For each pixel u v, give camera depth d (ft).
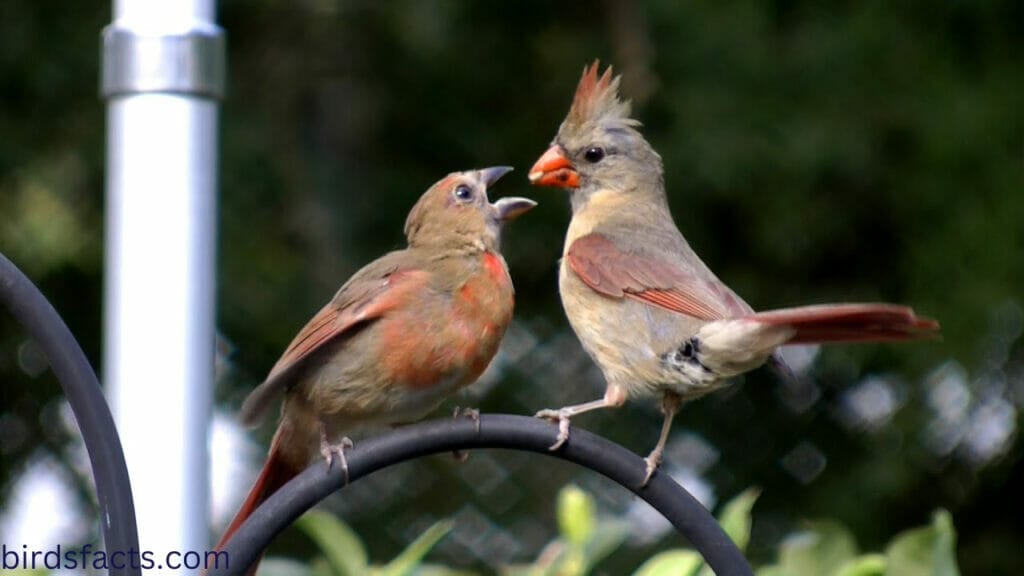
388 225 47.01
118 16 22.02
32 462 47.32
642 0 45.80
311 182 45.91
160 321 21.35
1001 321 45.42
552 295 47.57
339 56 46.57
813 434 47.91
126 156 21.59
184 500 21.17
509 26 48.16
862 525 47.01
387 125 47.75
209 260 21.88
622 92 44.50
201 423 21.52
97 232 43.98
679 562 19.48
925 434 46.68
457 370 20.20
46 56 43.98
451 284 20.24
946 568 18.52
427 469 47.80
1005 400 46.19
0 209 43.93
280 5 45.32
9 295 16.12
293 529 45.91
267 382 18.45
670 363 21.09
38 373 47.16
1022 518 48.37
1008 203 45.52
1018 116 45.85
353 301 20.01
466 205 20.98
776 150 44.73
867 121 45.47
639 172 25.35
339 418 20.48
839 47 45.57
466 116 48.21
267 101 46.24
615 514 46.65
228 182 44.86
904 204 46.14
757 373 48.08
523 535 47.29
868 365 46.65
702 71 45.47
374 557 47.21
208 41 21.91
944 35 46.65
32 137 44.04
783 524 47.62
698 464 48.14
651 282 21.52
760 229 45.80
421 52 45.75
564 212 47.47
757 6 45.91
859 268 47.62
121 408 21.30
